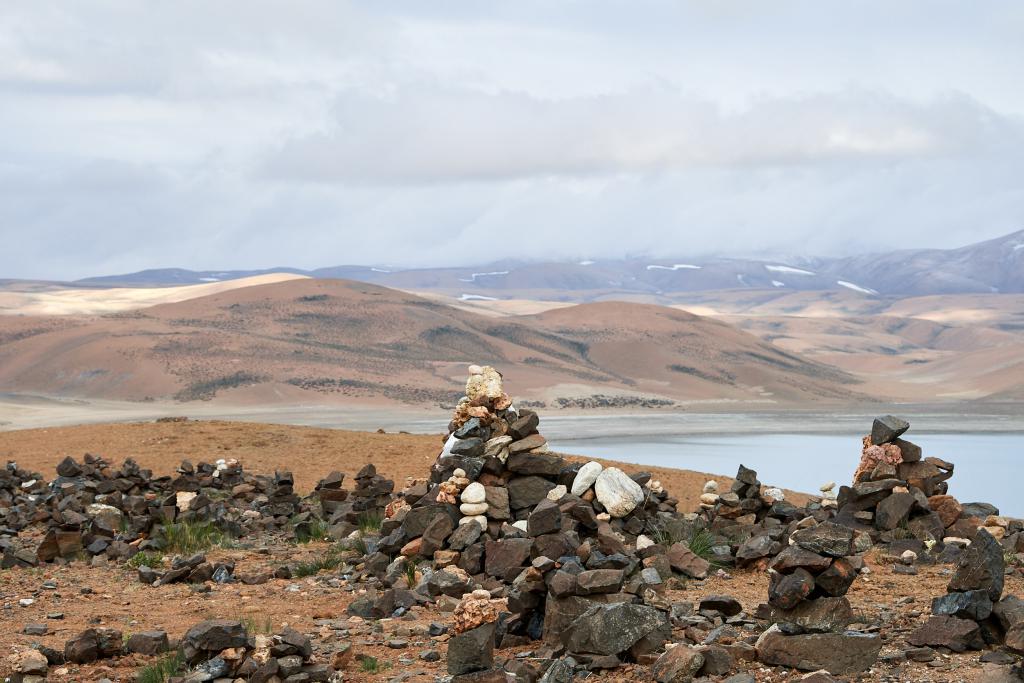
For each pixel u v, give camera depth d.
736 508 18.44
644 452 84.19
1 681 8.94
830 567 8.66
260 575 15.02
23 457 34.97
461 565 13.98
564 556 12.16
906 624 10.20
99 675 9.24
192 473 25.86
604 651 8.90
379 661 9.62
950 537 16.39
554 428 132.12
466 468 15.33
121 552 17.42
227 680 8.58
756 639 9.17
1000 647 8.85
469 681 8.11
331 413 167.00
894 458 17.38
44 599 13.66
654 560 13.86
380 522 19.70
